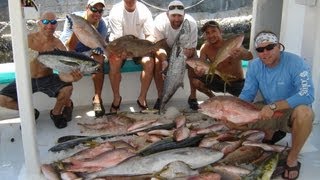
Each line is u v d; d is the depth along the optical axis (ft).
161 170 6.77
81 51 10.46
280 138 8.30
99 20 10.72
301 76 7.21
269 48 7.16
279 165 7.26
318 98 9.26
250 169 7.07
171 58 9.82
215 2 20.30
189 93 11.38
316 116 9.37
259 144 7.66
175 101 11.16
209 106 7.32
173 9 10.32
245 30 19.84
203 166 7.18
